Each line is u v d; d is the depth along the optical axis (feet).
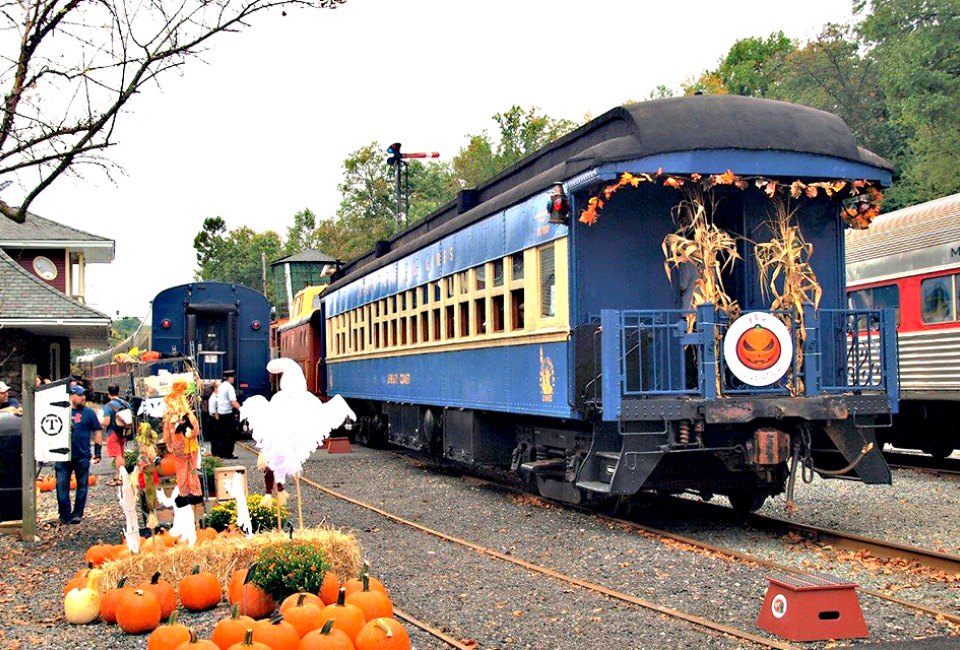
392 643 18.75
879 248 52.90
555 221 32.91
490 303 41.29
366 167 195.31
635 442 30.68
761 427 31.35
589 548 29.78
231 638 18.94
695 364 32.68
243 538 25.75
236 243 227.20
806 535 31.40
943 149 107.04
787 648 19.07
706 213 33.30
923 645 19.17
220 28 24.85
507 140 184.96
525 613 22.45
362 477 51.72
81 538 35.42
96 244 87.76
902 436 55.57
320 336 82.84
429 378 50.60
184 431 30.35
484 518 36.52
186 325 76.95
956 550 29.17
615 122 33.01
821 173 31.83
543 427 39.24
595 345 31.73
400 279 56.54
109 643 21.54
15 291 68.03
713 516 36.06
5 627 23.03
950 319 47.19
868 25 114.83
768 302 33.27
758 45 180.24
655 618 21.65
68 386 36.32
